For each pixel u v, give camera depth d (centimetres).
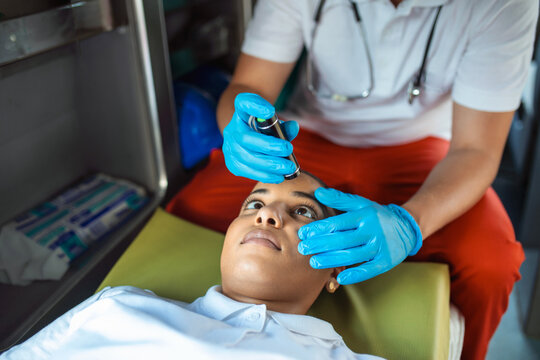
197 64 200
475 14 121
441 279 116
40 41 124
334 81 143
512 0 117
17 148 152
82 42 160
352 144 158
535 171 191
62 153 172
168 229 132
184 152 196
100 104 172
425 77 134
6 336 122
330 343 91
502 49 119
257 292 91
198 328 81
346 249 95
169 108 179
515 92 121
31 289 139
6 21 113
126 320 81
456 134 129
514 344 166
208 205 143
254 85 142
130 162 180
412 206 112
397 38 129
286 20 137
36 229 150
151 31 161
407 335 103
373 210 100
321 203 105
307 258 95
